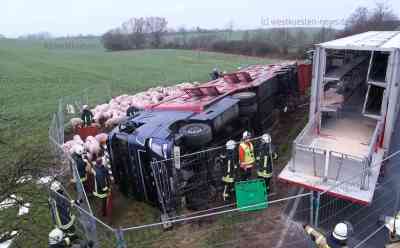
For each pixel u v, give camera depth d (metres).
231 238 6.88
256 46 47.06
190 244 6.82
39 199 7.14
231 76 11.75
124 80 30.47
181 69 38.03
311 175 7.00
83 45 78.50
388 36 9.82
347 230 4.87
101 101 20.34
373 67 8.89
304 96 16.39
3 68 37.94
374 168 7.09
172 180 7.23
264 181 7.81
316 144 8.34
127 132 7.91
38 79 30.97
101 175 7.57
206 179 7.84
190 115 8.30
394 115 8.14
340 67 9.84
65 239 5.56
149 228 7.35
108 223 7.62
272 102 12.48
